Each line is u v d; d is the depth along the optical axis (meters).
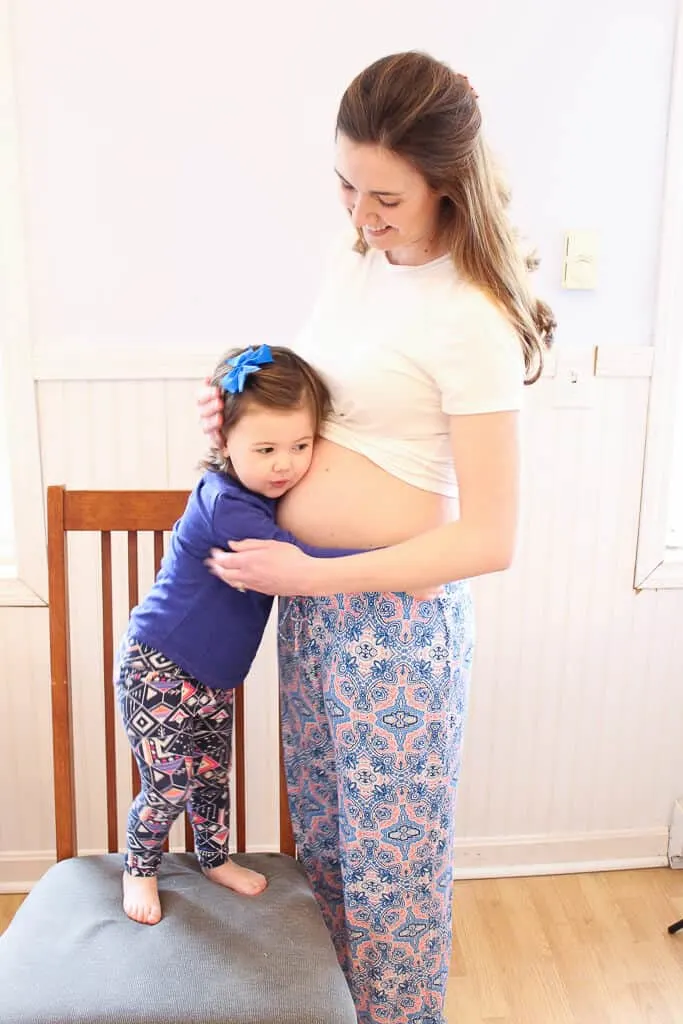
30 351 1.86
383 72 1.04
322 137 1.81
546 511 2.02
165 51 1.76
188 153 1.80
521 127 1.85
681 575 2.09
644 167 1.88
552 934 2.02
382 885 1.33
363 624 1.23
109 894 1.33
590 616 2.10
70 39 1.74
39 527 1.94
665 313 1.94
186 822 1.50
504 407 1.12
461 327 1.11
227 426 1.20
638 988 1.86
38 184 1.79
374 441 1.22
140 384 1.89
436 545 1.15
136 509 1.46
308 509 1.25
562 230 1.90
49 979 1.17
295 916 1.30
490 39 1.80
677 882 2.20
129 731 1.31
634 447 2.01
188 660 1.28
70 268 1.83
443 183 1.09
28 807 2.10
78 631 2.00
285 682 1.39
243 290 1.87
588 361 1.95
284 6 1.75
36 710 2.04
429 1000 1.41
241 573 1.19
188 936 1.24
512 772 2.17
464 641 1.30
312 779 1.44
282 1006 1.14
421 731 1.26
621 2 1.81
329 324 1.28
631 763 2.21
